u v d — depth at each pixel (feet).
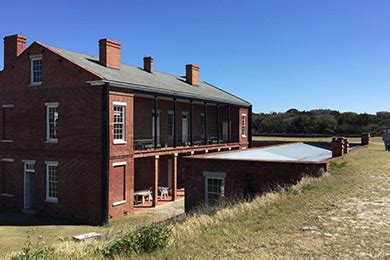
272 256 25.58
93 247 36.86
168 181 112.27
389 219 34.24
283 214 36.94
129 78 86.79
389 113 246.68
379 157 77.20
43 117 84.64
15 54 90.33
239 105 135.03
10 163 90.43
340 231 30.99
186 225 37.09
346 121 246.47
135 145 96.94
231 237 31.01
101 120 76.43
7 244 57.16
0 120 91.86
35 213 85.15
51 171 84.12
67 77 80.84
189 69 125.80
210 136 137.28
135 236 32.22
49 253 33.63
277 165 55.31
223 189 58.49
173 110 104.73
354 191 45.70
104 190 75.56
